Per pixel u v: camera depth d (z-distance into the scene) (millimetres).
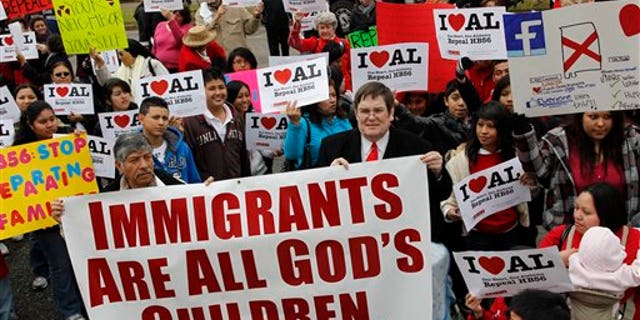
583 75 4469
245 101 6855
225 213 4012
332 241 3986
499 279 3799
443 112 6680
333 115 5855
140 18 13492
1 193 4891
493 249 5113
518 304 3453
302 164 5816
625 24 4332
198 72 6258
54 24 14633
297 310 4055
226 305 4082
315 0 9781
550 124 5812
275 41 13195
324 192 3965
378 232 3967
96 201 4039
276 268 4039
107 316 4117
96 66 8211
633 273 3680
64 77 8445
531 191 4871
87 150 5066
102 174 6438
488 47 6555
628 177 4602
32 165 4949
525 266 3736
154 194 4023
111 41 7867
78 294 5883
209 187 4000
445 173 4531
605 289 3701
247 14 11156
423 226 3938
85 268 4094
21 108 7637
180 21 9984
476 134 4996
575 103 4523
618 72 4402
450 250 5066
